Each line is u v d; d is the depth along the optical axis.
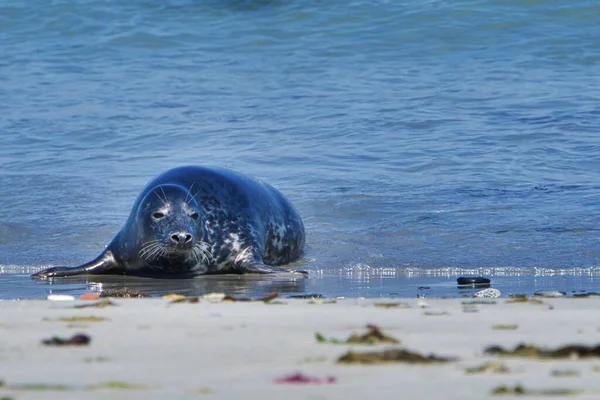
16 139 68.81
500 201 49.88
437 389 12.41
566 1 97.12
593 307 23.64
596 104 72.00
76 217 49.81
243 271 40.62
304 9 101.56
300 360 14.91
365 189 52.88
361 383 12.88
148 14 105.38
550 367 14.21
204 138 67.25
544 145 61.59
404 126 67.69
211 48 97.56
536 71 84.25
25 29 104.88
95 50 98.88
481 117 69.31
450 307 23.67
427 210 48.72
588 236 44.22
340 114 71.75
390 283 36.62
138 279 39.09
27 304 25.28
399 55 92.19
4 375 13.69
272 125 69.81
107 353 15.68
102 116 74.69
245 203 42.44
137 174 58.78
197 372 13.87
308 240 45.50
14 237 46.69
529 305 24.30
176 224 39.25
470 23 96.12
